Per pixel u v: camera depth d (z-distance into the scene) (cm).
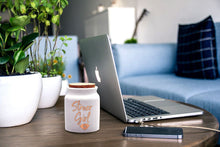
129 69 243
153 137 64
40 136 66
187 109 90
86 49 95
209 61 200
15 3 87
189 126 74
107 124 76
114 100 80
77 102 67
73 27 809
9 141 63
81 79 280
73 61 263
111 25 532
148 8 420
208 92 153
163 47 261
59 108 99
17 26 74
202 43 203
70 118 68
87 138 64
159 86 183
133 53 245
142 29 439
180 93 159
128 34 501
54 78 98
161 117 81
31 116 78
